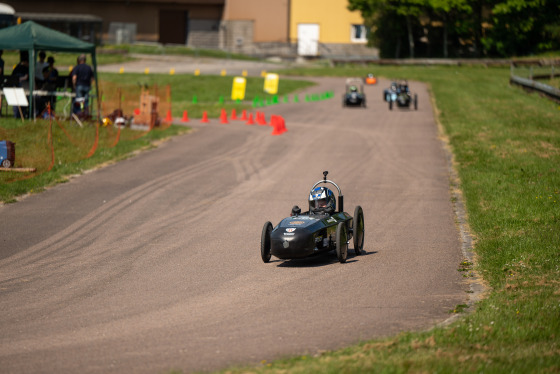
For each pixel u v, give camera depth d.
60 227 63.09
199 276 47.66
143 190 79.19
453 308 39.66
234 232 60.97
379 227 62.50
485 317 36.03
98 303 42.06
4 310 41.25
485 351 31.31
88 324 38.12
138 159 98.94
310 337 34.72
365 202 72.94
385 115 153.75
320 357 31.05
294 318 37.94
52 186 80.69
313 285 44.69
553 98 165.75
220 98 185.88
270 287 44.44
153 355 32.88
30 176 83.19
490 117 137.38
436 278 46.19
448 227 62.12
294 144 113.94
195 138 119.88
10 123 107.31
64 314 40.12
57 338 35.97
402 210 69.12
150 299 42.56
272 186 81.44
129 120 124.50
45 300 43.06
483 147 102.75
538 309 37.12
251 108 170.00
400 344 32.28
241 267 49.84
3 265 51.56
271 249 48.66
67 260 52.78
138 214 68.12
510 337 33.28
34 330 37.44
